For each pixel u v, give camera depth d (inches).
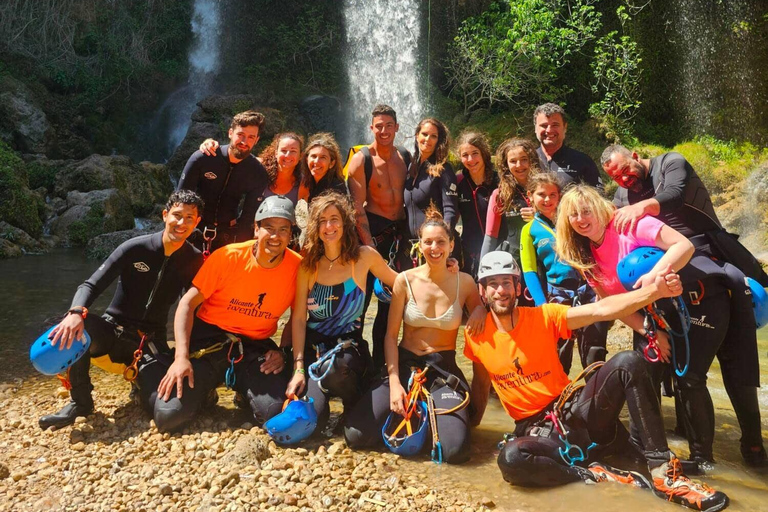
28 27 738.2
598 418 130.1
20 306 286.4
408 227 188.1
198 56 834.2
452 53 696.4
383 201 191.5
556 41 606.5
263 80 799.7
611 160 146.9
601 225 132.2
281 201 149.6
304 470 130.0
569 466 127.2
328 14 829.2
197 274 154.6
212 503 116.8
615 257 132.6
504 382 138.4
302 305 156.1
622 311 126.0
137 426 151.3
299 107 756.6
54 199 552.4
